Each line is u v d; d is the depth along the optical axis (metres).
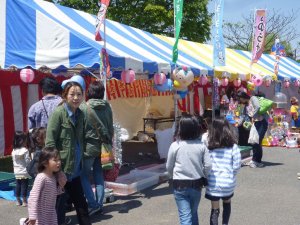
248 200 6.77
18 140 6.26
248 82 12.05
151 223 5.56
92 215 5.84
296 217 5.86
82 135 4.80
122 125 13.63
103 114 5.68
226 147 4.58
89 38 7.17
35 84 10.48
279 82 15.01
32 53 7.02
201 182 4.36
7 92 9.87
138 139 13.88
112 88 13.09
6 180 7.12
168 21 21.52
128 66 7.09
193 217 4.51
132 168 9.34
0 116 9.73
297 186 7.80
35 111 5.85
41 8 7.70
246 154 10.35
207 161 4.35
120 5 22.20
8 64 7.04
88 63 6.68
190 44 12.74
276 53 16.78
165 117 15.09
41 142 5.08
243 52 16.23
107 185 7.06
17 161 6.29
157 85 8.59
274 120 13.55
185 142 4.38
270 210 6.20
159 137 9.82
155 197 6.88
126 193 6.93
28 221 3.98
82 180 5.63
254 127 9.51
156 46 10.04
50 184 4.04
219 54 9.52
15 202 6.56
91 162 5.58
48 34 6.99
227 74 10.75
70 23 7.68
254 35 11.81
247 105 10.38
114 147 6.96
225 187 4.49
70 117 4.62
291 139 13.43
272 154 11.72
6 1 7.21
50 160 4.02
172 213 6.00
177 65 8.56
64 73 9.20
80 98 4.63
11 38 7.18
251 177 8.55
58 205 4.42
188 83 8.64
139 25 22.00
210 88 16.89
